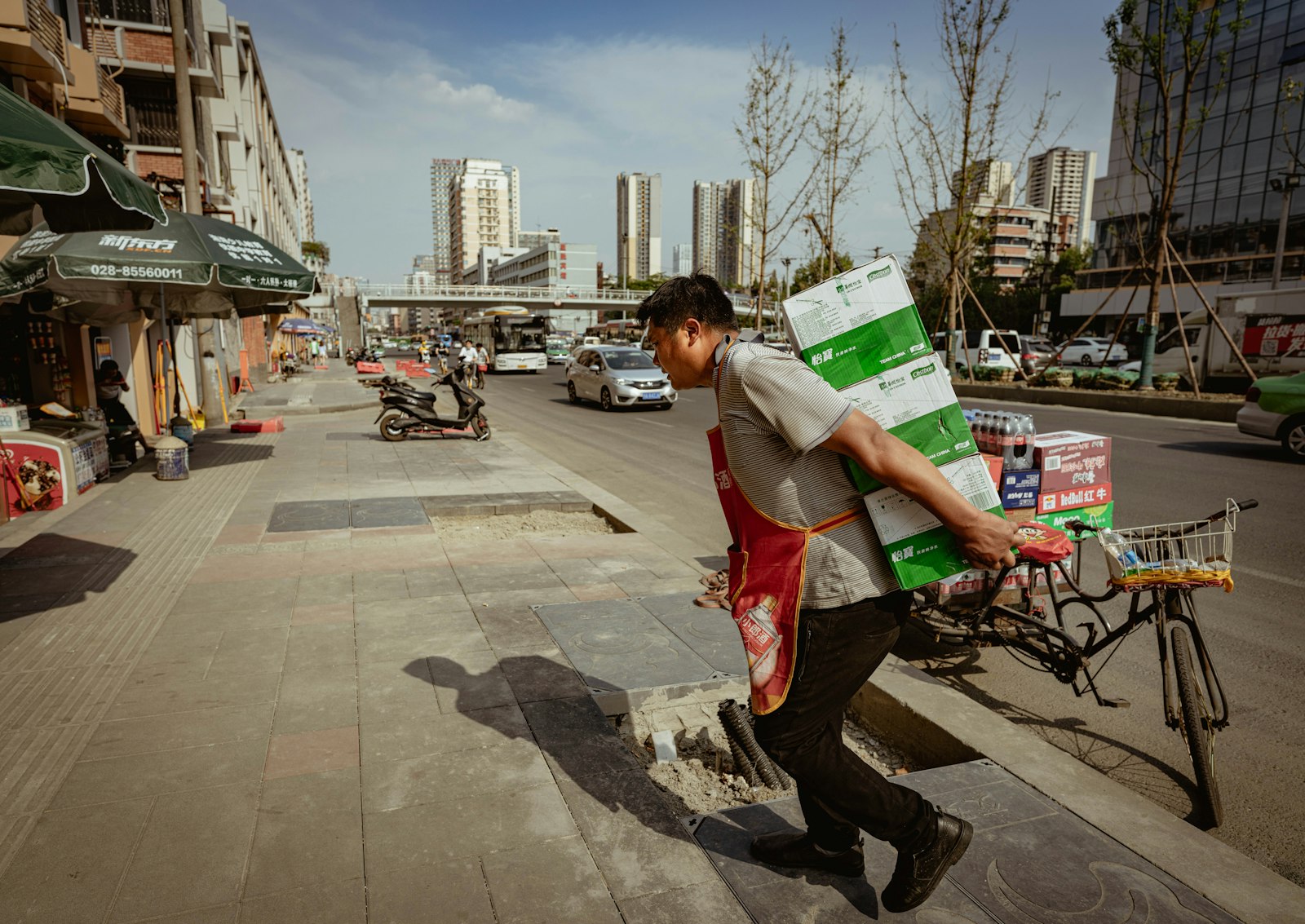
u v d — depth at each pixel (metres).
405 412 12.26
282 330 39.09
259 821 2.43
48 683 3.43
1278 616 4.59
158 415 12.38
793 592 1.82
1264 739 3.26
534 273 167.25
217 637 3.98
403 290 78.19
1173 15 16.70
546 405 19.84
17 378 9.40
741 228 30.44
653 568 5.26
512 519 7.24
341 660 3.69
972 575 3.83
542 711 3.18
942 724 3.06
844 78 25.80
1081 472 3.82
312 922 2.00
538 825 2.43
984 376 22.20
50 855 2.26
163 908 2.05
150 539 5.96
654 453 11.54
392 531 6.27
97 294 8.55
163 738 2.95
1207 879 2.16
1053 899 2.09
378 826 2.41
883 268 1.90
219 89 24.75
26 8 9.34
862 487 1.81
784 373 1.73
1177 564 2.84
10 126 3.17
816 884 2.16
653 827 2.42
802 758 1.87
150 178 12.55
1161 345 20.23
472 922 2.01
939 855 1.91
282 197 62.31
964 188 21.30
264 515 6.79
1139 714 3.55
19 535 6.08
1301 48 36.09
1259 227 39.44
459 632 4.07
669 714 3.45
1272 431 10.02
